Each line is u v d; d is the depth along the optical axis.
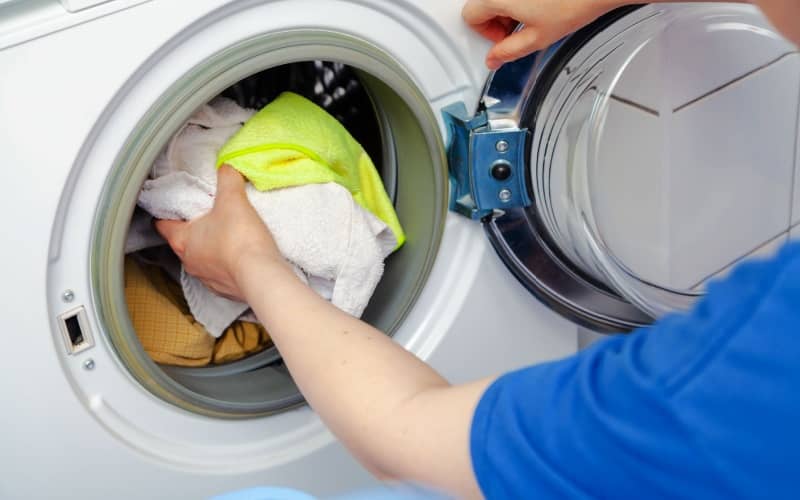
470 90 0.96
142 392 0.91
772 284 0.41
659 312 1.07
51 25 0.72
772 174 1.08
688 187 1.03
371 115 1.07
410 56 0.92
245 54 0.82
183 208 0.90
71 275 0.82
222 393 0.96
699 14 0.92
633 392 0.44
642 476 0.44
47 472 0.88
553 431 0.47
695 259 1.08
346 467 1.05
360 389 0.60
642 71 0.94
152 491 0.95
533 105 0.94
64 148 0.76
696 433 0.42
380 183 1.01
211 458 0.97
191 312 0.99
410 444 0.55
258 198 0.90
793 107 1.04
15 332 0.81
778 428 0.40
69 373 0.86
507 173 0.96
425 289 1.04
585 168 0.96
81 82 0.75
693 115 0.99
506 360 1.12
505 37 0.92
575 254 1.04
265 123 0.93
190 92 0.80
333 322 0.66
